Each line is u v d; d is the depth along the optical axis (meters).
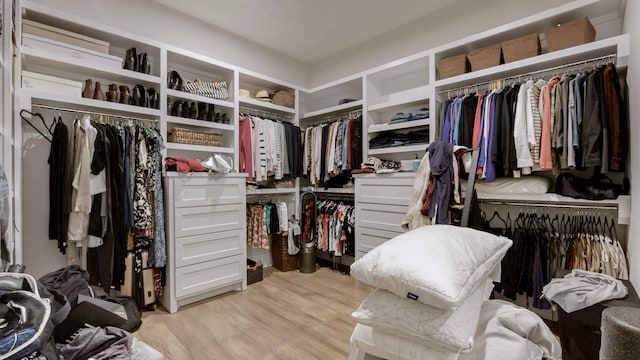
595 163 1.86
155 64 2.73
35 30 2.08
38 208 2.23
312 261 3.53
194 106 2.89
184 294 2.48
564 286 1.59
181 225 2.48
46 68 2.27
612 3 2.02
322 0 2.78
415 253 0.88
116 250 2.29
